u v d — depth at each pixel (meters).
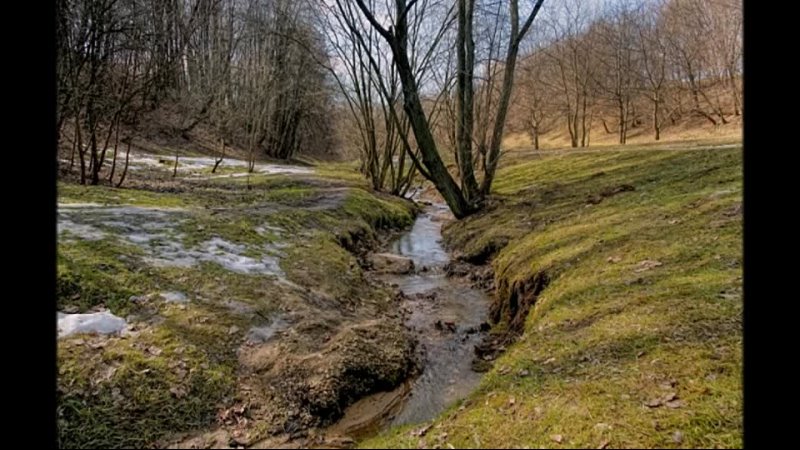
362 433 3.80
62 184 9.57
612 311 4.16
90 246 5.61
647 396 2.82
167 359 4.01
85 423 3.29
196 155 22.31
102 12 9.51
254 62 25.64
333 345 4.74
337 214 11.59
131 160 15.84
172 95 23.16
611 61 36.91
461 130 13.41
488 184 13.50
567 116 39.50
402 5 10.88
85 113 11.29
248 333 4.72
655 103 34.09
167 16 16.05
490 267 8.59
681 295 4.11
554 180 15.22
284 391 4.07
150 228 7.02
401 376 4.72
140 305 4.69
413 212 17.38
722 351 3.14
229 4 26.75
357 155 29.27
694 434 2.42
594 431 2.56
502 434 2.70
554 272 5.86
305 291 6.07
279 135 30.50
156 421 3.48
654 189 8.73
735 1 32.00
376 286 7.71
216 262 6.16
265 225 8.73
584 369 3.31
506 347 5.29
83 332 4.05
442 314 6.72
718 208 6.32
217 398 3.84
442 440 2.73
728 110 33.56
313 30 22.86
